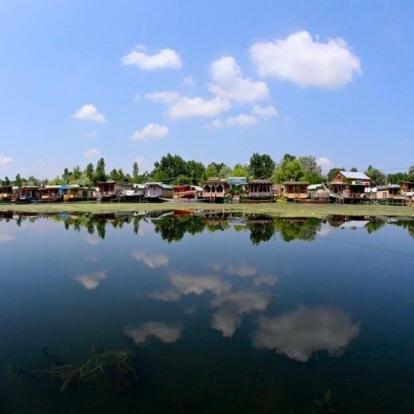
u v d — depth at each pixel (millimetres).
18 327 8094
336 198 79188
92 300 9914
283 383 5832
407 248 17891
